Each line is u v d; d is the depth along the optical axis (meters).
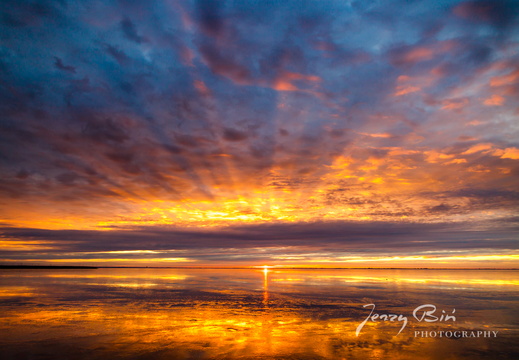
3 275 74.69
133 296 29.19
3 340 13.30
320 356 11.47
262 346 12.61
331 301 26.27
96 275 77.94
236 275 87.12
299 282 52.59
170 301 25.75
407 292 34.12
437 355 11.80
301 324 16.86
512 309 22.05
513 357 11.65
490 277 77.06
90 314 19.45
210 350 12.02
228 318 18.39
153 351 11.84
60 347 12.30
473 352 12.20
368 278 69.62
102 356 11.25
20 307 22.19
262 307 22.70
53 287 38.84
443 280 60.12
